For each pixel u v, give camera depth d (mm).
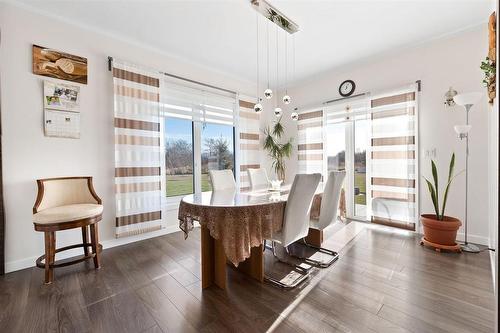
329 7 2340
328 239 2953
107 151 2785
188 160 3699
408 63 3188
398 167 3234
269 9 2344
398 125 3225
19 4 2225
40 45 2352
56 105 2436
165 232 3322
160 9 2363
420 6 2334
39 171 2338
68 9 2346
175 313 1558
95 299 1722
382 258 2363
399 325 1406
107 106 2785
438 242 2535
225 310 1587
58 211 1999
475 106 2680
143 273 2127
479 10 2398
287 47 3152
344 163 4012
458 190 2816
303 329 1394
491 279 1911
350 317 1490
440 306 1575
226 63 3682
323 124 4168
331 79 4094
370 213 3535
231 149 4266
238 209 1699
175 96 3453
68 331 1396
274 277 2020
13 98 2205
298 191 1819
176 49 3209
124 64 2838
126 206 2854
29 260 2275
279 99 4957
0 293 1804
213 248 1948
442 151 2924
